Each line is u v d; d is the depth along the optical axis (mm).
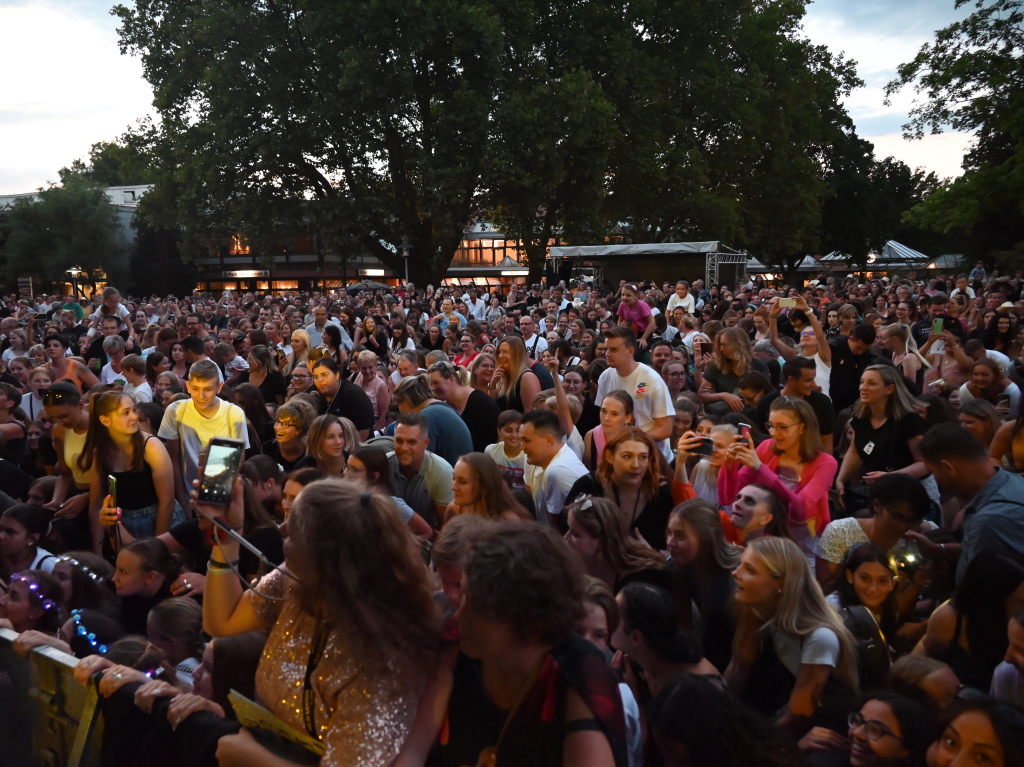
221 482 2119
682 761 2068
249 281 54250
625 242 41469
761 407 6004
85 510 5012
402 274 36625
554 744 1591
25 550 3955
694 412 6051
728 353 7207
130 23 31609
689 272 31812
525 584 1565
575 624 1640
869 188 52844
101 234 49312
